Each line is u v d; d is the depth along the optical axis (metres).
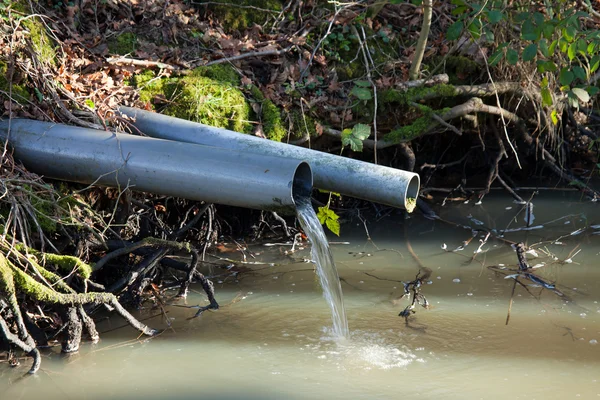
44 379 4.02
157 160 4.28
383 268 4.98
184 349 4.23
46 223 4.34
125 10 5.44
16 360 4.15
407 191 4.42
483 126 6.00
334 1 5.64
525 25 5.24
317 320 4.45
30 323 4.22
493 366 4.08
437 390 3.93
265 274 4.93
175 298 4.68
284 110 5.34
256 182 4.12
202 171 4.21
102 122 4.57
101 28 5.33
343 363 4.11
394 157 5.83
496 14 5.17
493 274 4.90
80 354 4.19
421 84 5.64
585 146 6.54
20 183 4.34
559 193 6.16
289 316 4.49
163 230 4.86
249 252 5.21
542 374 4.02
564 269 4.94
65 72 4.84
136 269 4.46
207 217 5.21
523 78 5.89
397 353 4.18
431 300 4.62
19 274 4.04
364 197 4.39
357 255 5.16
